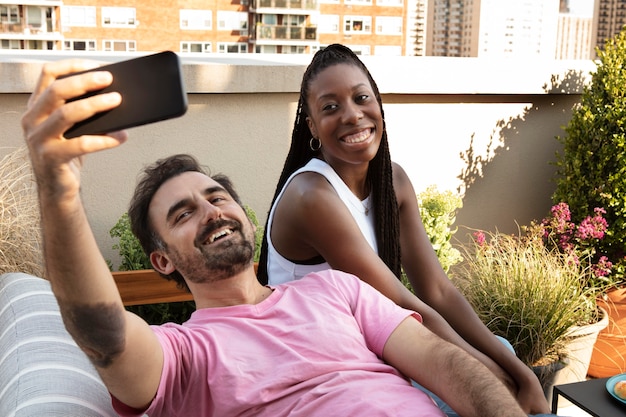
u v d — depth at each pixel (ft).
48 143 2.65
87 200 9.76
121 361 3.84
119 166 9.85
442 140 11.78
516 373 5.76
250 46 108.78
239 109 10.36
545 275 9.41
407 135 11.57
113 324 3.50
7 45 89.35
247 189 10.60
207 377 4.41
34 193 8.70
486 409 4.29
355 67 5.99
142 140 9.91
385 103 11.34
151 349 4.10
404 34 111.14
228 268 4.83
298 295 4.96
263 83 10.22
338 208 5.69
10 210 8.29
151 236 5.03
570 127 11.40
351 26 108.37
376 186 6.27
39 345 4.47
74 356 4.44
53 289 3.32
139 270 7.92
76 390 4.05
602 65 11.28
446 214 10.21
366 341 4.95
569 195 11.18
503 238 12.10
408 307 5.53
